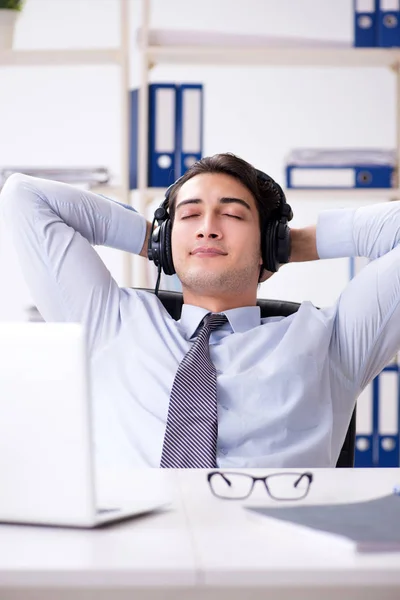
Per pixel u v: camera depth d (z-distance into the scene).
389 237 1.97
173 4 3.77
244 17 3.78
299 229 2.08
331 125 3.75
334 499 1.03
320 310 1.94
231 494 1.07
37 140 3.77
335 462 1.84
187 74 3.75
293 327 1.84
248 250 1.91
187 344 1.84
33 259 1.94
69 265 1.92
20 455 0.88
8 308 3.67
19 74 3.76
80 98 3.77
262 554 0.75
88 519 0.86
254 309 1.93
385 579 0.70
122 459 1.69
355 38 3.16
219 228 1.89
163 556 0.75
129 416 1.72
